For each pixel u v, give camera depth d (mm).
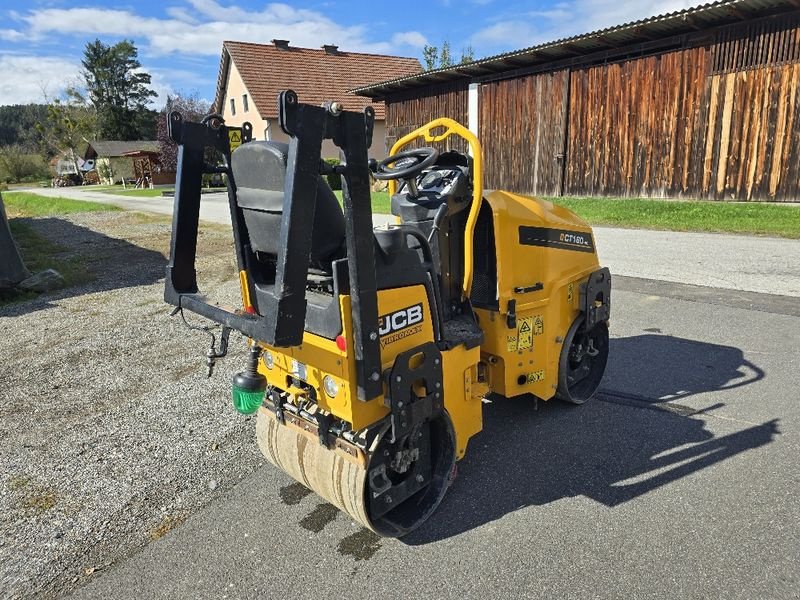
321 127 2000
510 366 3406
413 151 2859
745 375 4426
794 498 2918
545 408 4062
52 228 16797
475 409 3088
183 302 2537
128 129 67188
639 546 2631
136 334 6211
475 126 17016
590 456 3416
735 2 9867
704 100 11688
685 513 2846
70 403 4465
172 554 2730
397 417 2453
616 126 13383
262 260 2637
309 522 2936
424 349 2566
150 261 10938
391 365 2479
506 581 2467
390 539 2775
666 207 11891
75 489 3283
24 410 4367
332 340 2393
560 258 3643
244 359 5289
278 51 33875
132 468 3488
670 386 4312
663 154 12594
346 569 2590
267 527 2906
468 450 3539
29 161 62719
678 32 11734
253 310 2637
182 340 5941
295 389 2783
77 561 2703
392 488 2744
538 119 15109
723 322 5629
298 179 1969
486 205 3174
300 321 2078
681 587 2375
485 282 3285
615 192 13703
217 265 9992
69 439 3875
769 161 10961
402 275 2492
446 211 2992
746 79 11016
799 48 10266
